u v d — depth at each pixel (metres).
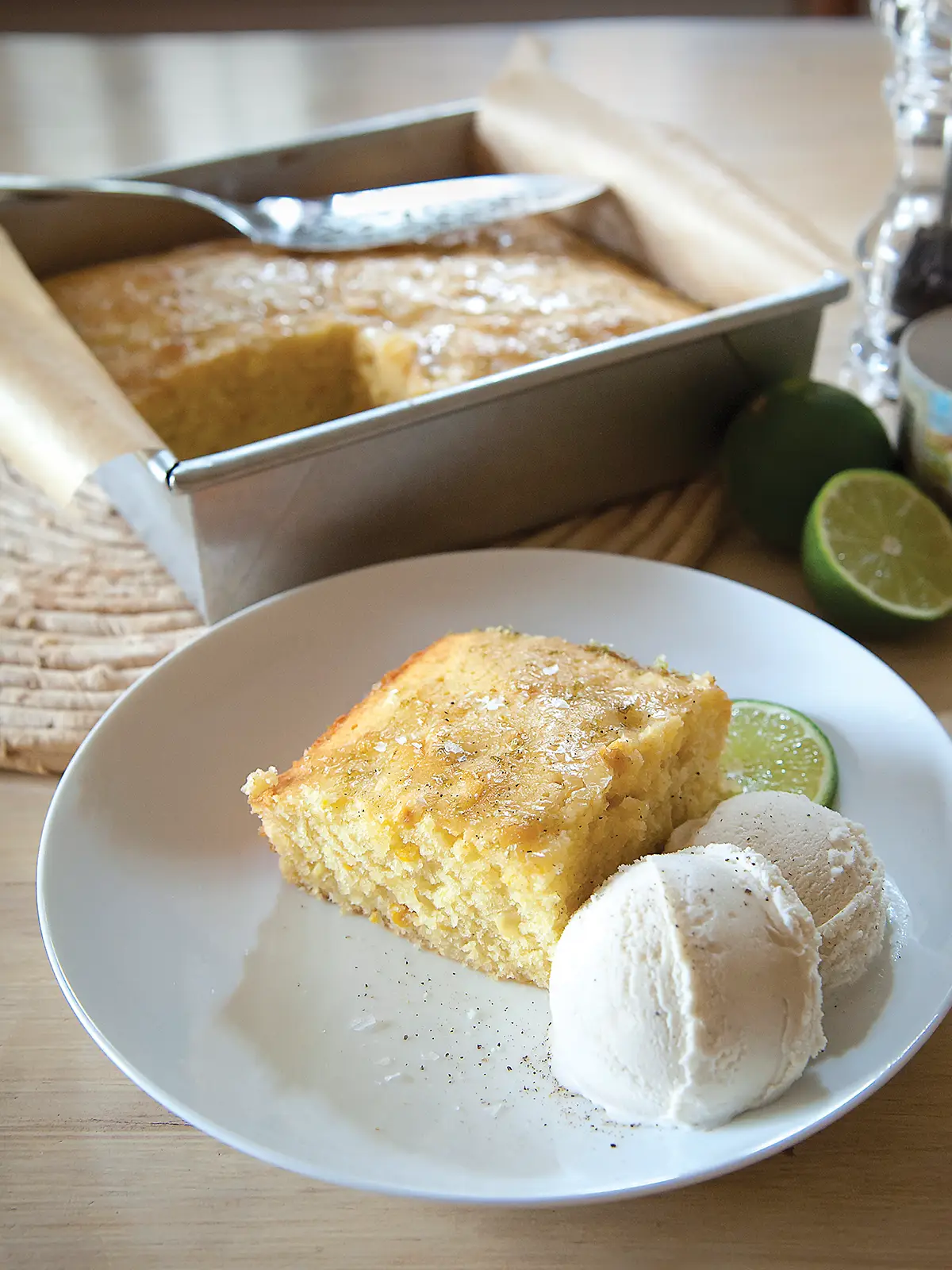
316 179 0.64
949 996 0.35
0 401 0.46
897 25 0.57
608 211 0.61
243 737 0.44
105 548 0.53
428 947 0.39
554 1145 0.33
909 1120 0.35
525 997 0.38
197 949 0.39
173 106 0.80
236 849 0.41
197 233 0.64
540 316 0.56
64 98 0.81
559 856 0.36
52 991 0.39
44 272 0.62
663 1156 0.32
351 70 0.84
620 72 0.83
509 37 0.88
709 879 0.34
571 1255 0.33
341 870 0.39
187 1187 0.34
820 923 0.36
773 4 1.22
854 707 0.43
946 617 0.48
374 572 0.47
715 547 0.53
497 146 0.65
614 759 0.38
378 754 0.40
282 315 0.58
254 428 0.59
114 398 0.47
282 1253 0.33
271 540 0.47
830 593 0.47
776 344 0.52
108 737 0.42
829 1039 0.34
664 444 0.52
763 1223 0.33
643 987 0.33
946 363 0.49
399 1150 0.33
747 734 0.43
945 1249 0.33
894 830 0.40
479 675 0.42
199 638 0.45
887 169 0.73
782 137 0.76
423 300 0.58
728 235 0.56
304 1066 0.36
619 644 0.46
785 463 0.49
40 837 0.43
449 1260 0.33
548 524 0.52
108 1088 0.36
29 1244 0.33
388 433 0.46
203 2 1.22
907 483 0.49
